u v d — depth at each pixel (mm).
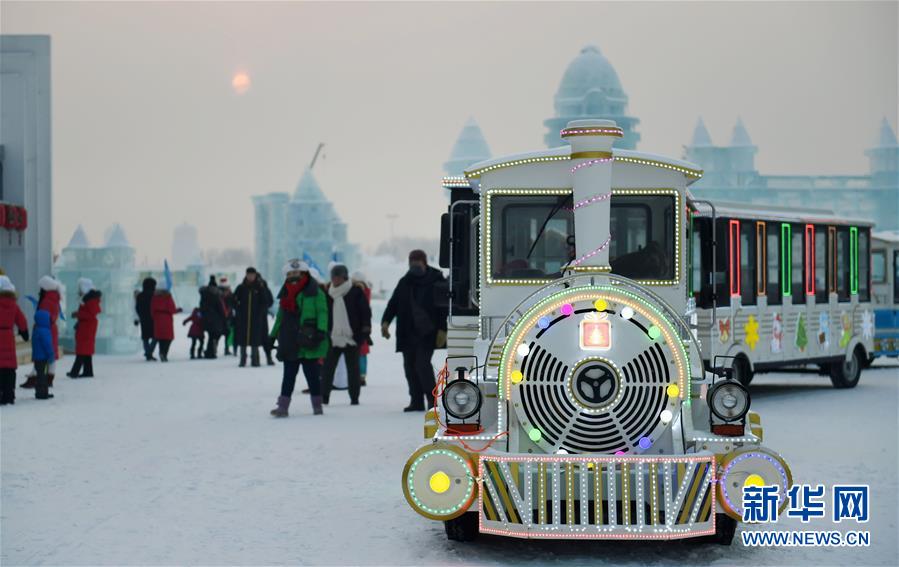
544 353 7453
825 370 20156
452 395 7457
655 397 7395
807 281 18906
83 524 8523
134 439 13305
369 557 7488
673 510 7023
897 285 24266
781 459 7074
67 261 32844
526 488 7109
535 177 9477
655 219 9281
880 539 8062
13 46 30266
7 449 12492
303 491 9852
